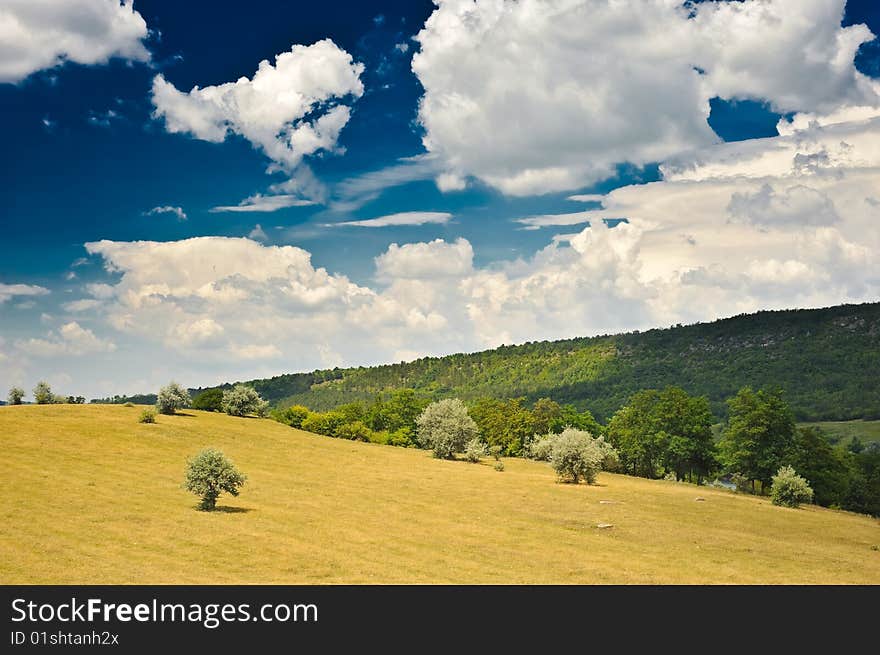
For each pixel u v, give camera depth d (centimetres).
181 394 10981
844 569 4375
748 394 10450
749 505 7262
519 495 6900
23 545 3956
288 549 4228
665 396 11725
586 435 8319
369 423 14788
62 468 6481
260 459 8331
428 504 6156
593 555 4450
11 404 10775
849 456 11994
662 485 9138
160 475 6531
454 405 11031
